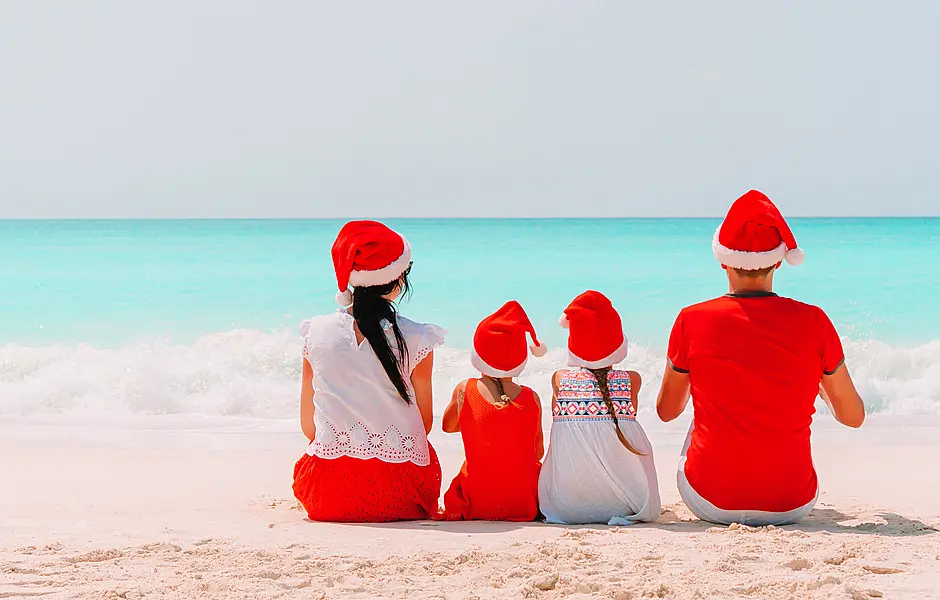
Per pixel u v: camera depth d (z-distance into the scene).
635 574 3.16
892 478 5.64
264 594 2.93
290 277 18.55
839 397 4.08
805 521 4.15
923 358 10.11
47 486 5.41
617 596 2.90
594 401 4.29
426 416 4.52
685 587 2.98
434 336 4.41
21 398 8.64
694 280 18.77
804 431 3.96
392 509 4.29
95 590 2.96
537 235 28.75
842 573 3.14
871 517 4.26
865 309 15.30
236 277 18.53
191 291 16.97
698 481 4.04
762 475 3.91
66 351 10.43
